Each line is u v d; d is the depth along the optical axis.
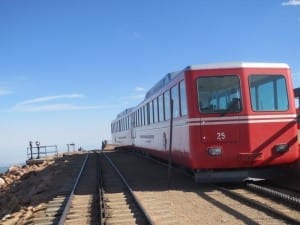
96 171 25.95
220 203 12.94
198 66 15.57
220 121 15.27
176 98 17.53
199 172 15.48
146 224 11.19
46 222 12.45
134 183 18.47
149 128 26.02
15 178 39.06
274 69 15.62
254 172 15.46
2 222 14.88
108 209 13.05
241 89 15.35
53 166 36.22
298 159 15.54
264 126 15.30
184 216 11.69
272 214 11.16
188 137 15.62
